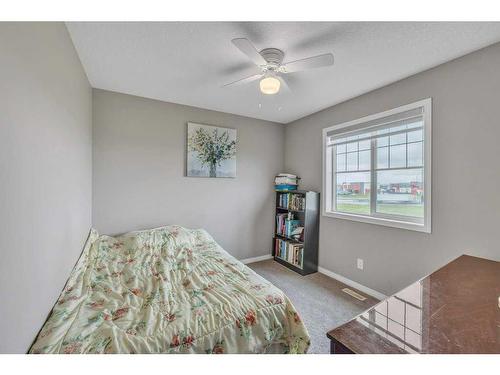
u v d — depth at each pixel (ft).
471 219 5.79
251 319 4.22
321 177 10.34
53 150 3.96
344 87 7.85
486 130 5.52
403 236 7.30
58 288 4.20
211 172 10.44
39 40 3.38
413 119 6.98
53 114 3.97
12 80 2.60
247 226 11.59
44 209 3.52
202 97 9.00
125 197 8.75
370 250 8.29
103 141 8.34
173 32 5.14
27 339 2.92
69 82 5.08
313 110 10.34
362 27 4.88
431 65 6.39
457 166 6.02
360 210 8.99
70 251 5.08
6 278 2.43
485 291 3.61
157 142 9.30
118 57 6.15
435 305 3.17
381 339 2.46
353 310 7.30
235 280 5.45
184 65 6.60
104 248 7.14
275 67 5.61
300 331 4.49
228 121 10.87
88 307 4.13
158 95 8.82
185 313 4.12
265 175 12.04
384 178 8.13
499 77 5.33
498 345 2.37
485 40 5.26
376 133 8.29
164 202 9.50
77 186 5.82
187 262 6.48
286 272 10.36
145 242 7.61
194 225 10.18
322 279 9.61
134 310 4.19
